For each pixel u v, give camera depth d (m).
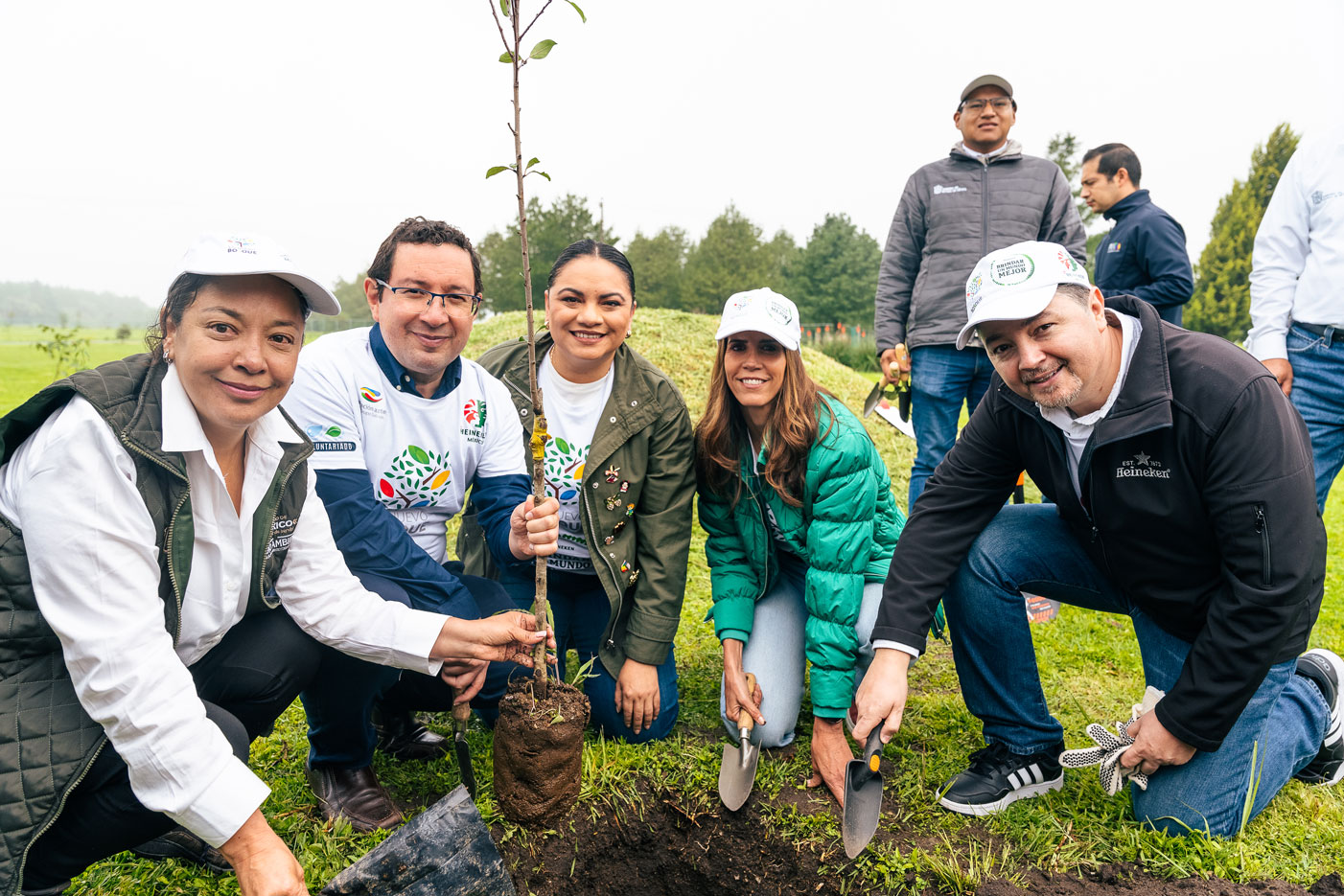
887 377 4.64
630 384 2.81
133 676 1.55
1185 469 2.11
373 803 2.36
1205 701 2.10
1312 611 2.16
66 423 1.56
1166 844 2.25
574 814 2.46
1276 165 35.53
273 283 1.61
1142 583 2.33
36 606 1.56
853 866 2.30
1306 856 2.24
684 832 2.60
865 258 49.69
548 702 2.27
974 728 2.96
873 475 2.69
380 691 2.36
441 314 2.35
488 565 3.10
